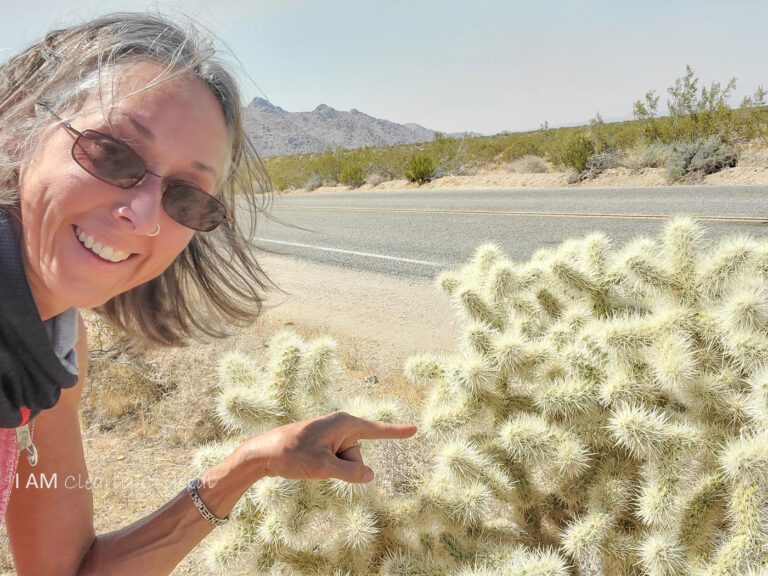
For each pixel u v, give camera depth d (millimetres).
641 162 17562
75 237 1068
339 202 19844
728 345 2281
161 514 1512
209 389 4488
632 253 2631
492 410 2502
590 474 2230
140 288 1621
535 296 2873
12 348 1053
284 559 2070
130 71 1062
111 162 1032
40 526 1437
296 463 1444
